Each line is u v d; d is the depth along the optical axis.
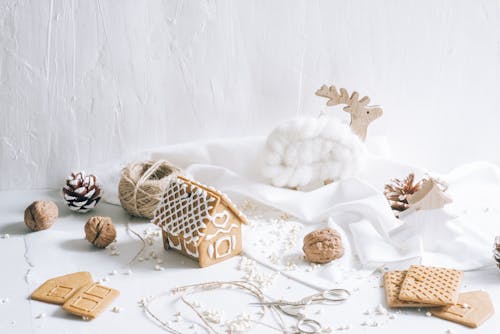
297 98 1.04
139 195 0.92
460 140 1.08
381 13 1.01
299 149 0.95
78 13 0.95
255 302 0.75
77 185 0.94
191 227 0.80
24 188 1.02
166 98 1.01
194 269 0.81
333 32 1.01
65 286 0.77
